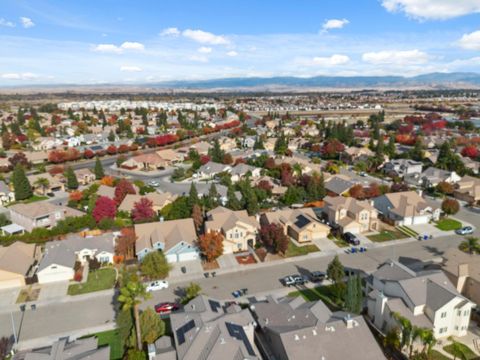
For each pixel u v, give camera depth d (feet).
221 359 112.47
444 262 179.01
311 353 116.78
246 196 275.59
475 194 301.02
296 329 124.57
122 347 137.18
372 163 411.34
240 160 423.23
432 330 135.74
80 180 361.92
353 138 559.38
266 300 154.92
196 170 405.80
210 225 223.51
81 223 241.55
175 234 215.51
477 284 160.66
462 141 524.11
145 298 133.49
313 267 197.77
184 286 180.24
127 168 435.12
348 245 224.12
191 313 135.95
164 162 447.83
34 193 334.65
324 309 138.92
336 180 328.29
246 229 217.77
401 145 556.51
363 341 122.11
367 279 169.37
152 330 133.18
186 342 120.78
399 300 146.00
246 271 194.29
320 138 594.24
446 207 266.77
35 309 163.43
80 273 190.80
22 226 254.27
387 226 252.62
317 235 232.73
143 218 246.68
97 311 161.38
